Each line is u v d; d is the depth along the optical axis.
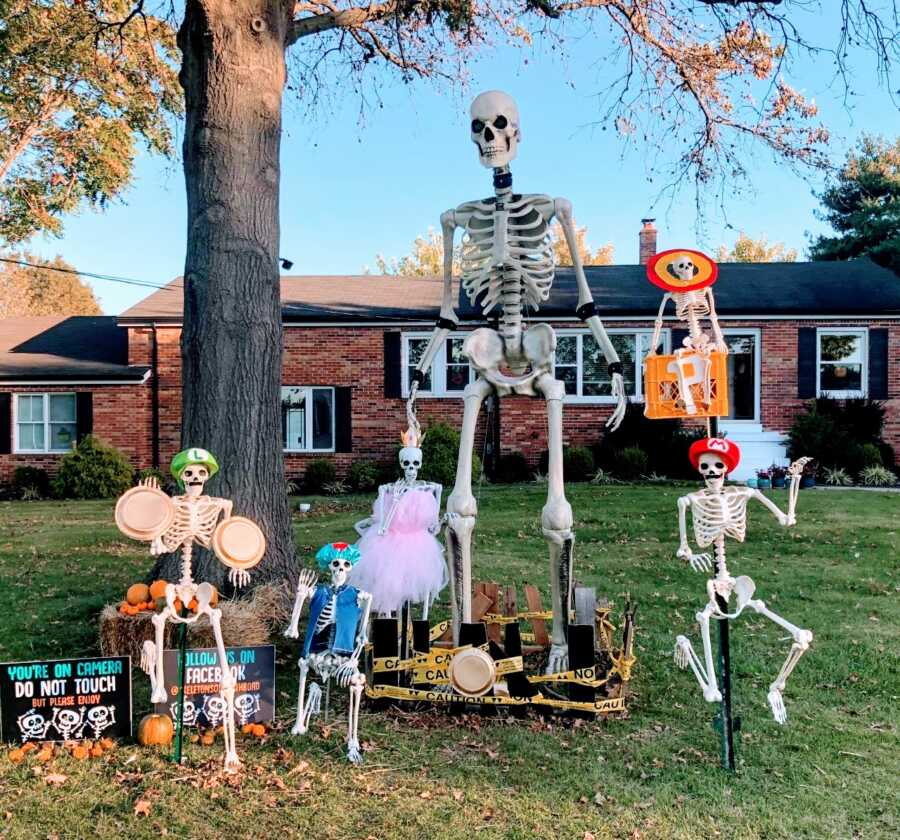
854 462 17.36
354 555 4.80
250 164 7.11
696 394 4.42
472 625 5.12
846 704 5.42
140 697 5.41
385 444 18.98
